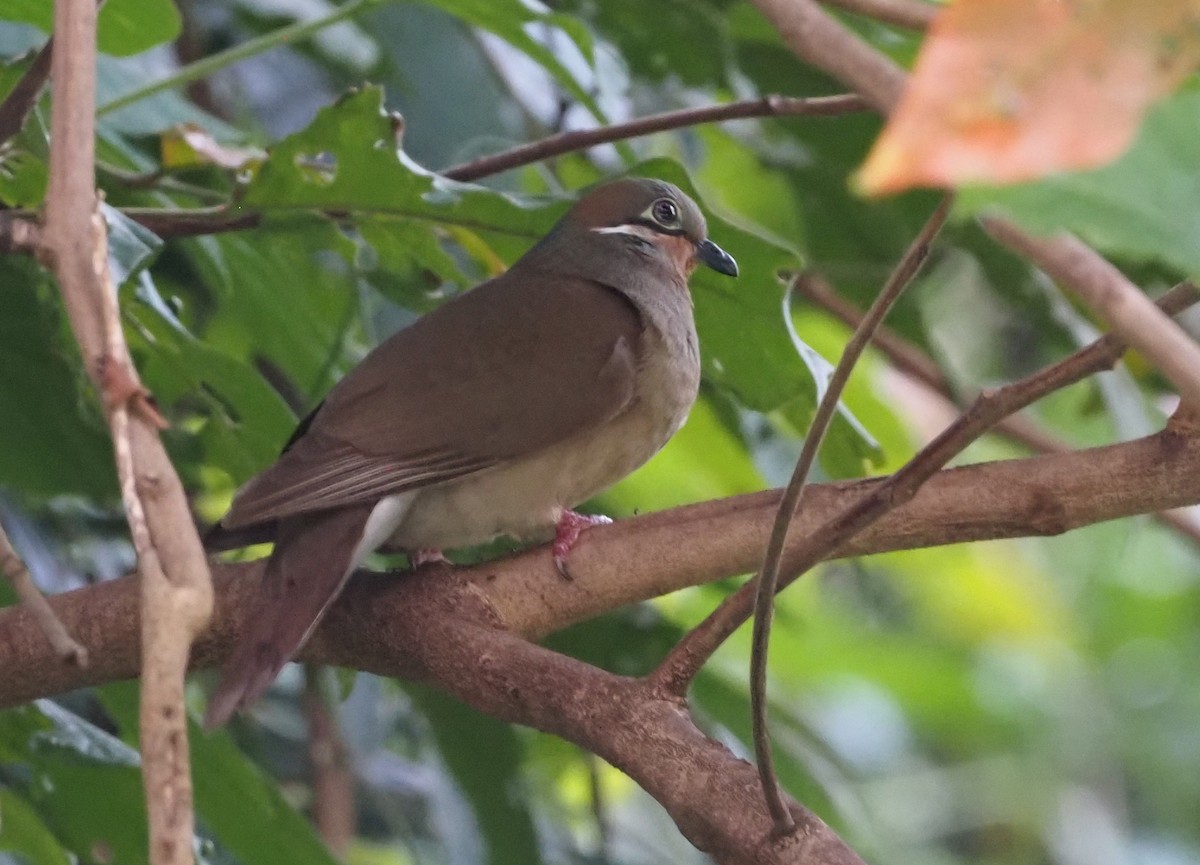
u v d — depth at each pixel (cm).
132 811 834
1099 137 224
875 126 1080
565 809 1238
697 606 1268
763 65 1089
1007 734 1861
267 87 1198
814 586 1698
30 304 817
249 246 898
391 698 1159
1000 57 228
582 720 602
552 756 1195
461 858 1034
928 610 1884
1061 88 226
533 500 862
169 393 886
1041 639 1906
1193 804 1830
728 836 536
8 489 955
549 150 843
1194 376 263
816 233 1193
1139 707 1884
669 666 593
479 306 889
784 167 1163
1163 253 238
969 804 1808
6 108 693
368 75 1139
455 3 842
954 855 1784
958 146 227
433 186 804
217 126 932
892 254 1175
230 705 618
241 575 710
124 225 707
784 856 518
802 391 856
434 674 681
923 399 1688
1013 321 1608
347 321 950
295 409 1162
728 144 1343
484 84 1087
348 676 877
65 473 870
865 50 312
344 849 1055
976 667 1880
